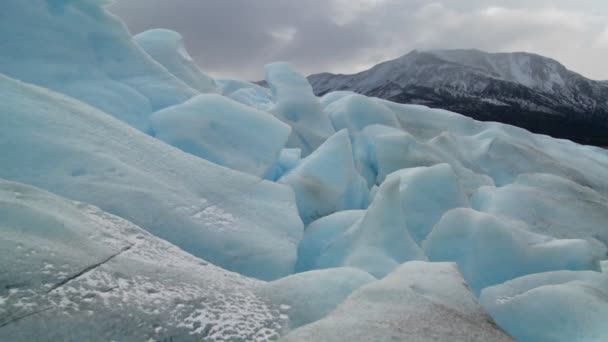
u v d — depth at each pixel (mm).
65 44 6223
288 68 10953
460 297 3070
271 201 5117
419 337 2430
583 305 3895
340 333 2387
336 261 4844
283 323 2662
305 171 6906
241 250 4129
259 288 3041
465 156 10617
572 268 5332
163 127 6125
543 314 3971
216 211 4465
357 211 5734
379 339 2357
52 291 2211
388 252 4637
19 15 5938
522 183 8836
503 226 5617
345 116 10562
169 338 2246
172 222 4000
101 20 6973
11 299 2062
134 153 4621
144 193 4094
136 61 7176
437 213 6570
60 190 3686
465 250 5453
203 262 3340
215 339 2340
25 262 2281
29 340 1924
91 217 3217
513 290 4668
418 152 9453
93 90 6012
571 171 10828
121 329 2182
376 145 9250
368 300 2855
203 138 6145
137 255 2906
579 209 7902
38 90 4594
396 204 5016
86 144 4254
